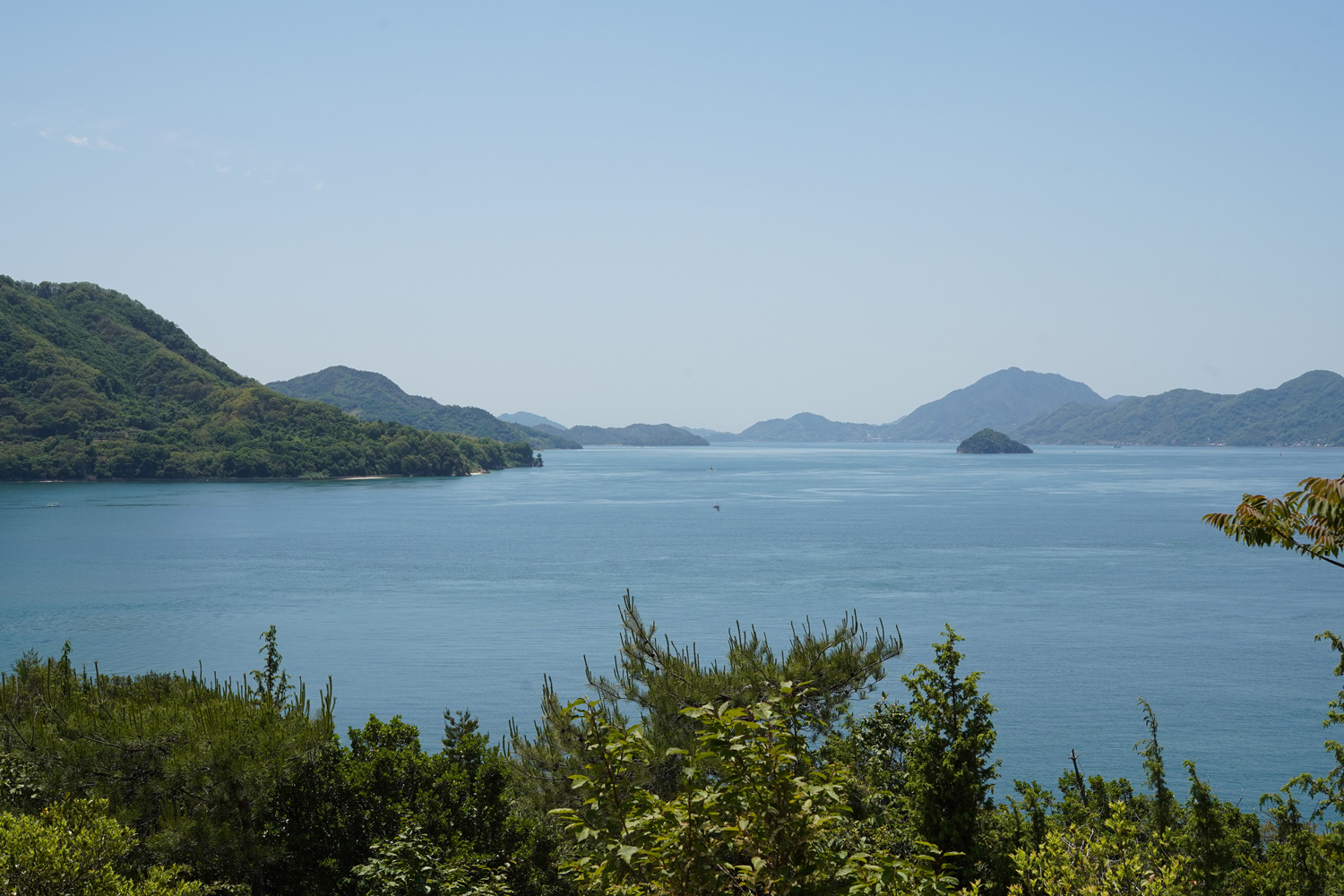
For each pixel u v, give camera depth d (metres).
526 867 17.27
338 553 153.00
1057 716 60.59
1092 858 13.12
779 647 82.00
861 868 9.30
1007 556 147.50
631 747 10.05
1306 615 96.69
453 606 107.06
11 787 16.09
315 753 17.69
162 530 184.00
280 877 17.09
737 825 9.35
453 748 18.95
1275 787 47.91
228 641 88.50
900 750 20.09
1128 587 115.75
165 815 16.19
